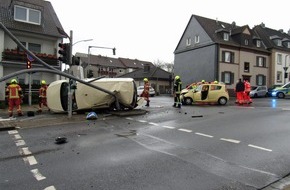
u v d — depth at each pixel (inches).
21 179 215.0
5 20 985.5
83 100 596.4
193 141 324.8
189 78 1758.1
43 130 415.5
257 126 410.9
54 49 1073.5
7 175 224.2
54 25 1101.1
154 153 278.4
